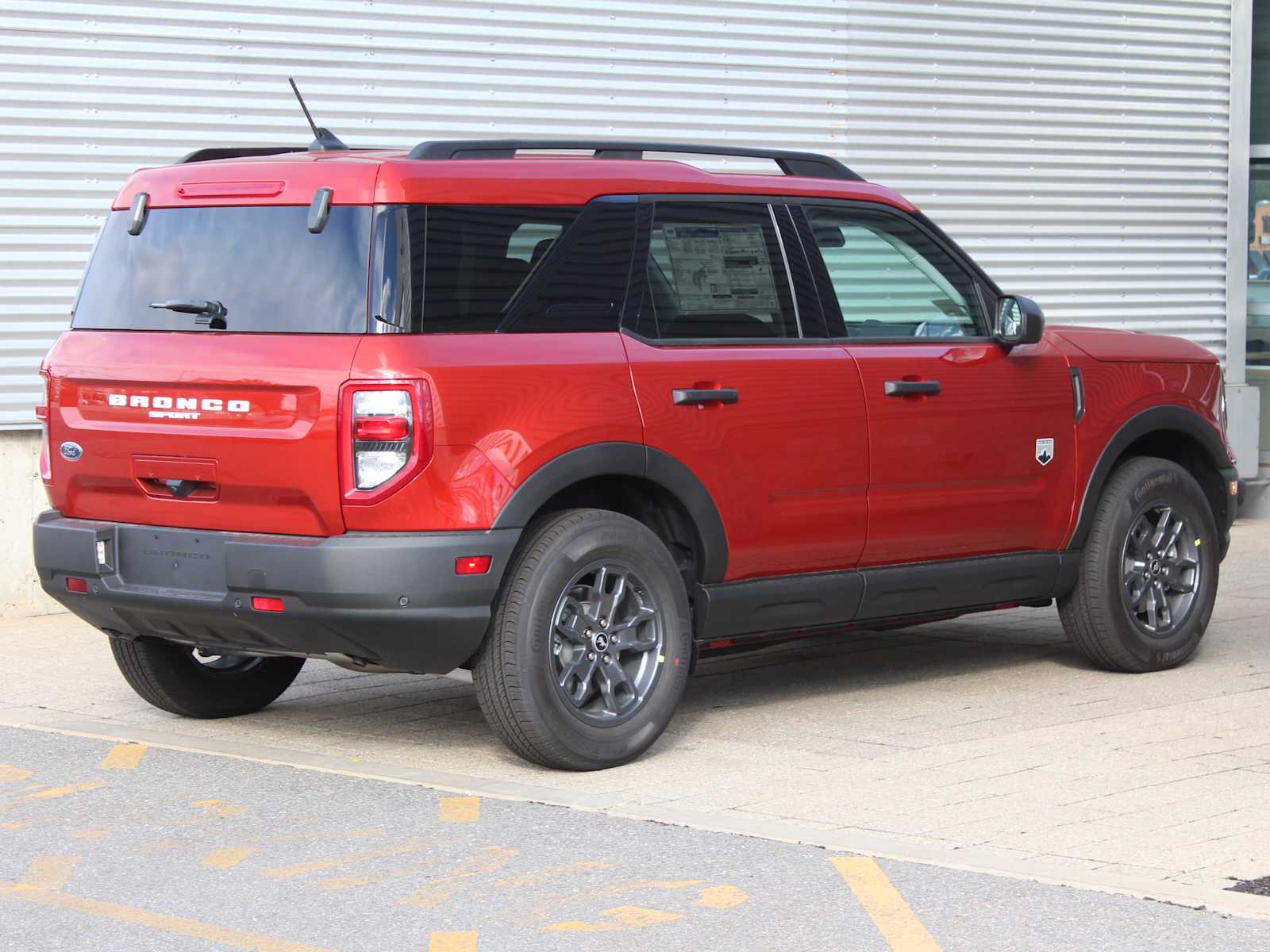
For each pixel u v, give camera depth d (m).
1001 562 7.64
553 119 11.59
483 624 6.11
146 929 4.70
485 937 4.60
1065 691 7.79
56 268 10.12
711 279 6.83
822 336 7.13
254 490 6.12
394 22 10.97
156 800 6.04
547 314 6.33
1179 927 4.62
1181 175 14.36
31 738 7.05
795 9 12.48
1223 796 5.98
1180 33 14.27
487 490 6.05
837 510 7.05
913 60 13.04
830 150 12.76
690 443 6.58
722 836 5.51
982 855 5.30
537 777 6.36
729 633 6.89
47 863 5.32
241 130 10.56
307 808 5.92
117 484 6.51
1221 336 14.70
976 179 13.42
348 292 6.04
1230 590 10.58
